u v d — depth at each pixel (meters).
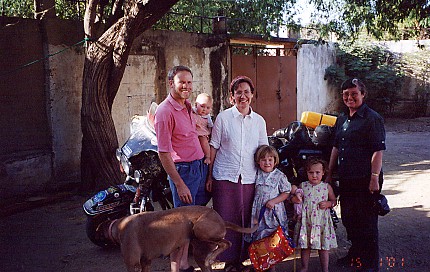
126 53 6.75
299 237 4.01
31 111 6.84
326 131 4.69
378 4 7.00
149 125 4.51
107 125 6.86
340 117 4.20
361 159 3.93
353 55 16.70
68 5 9.09
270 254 3.78
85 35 6.78
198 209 3.57
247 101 3.91
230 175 3.96
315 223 3.96
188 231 3.52
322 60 15.61
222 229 3.57
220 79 10.66
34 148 6.91
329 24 8.90
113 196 4.64
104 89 6.80
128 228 3.47
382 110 17.19
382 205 3.87
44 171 7.01
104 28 7.12
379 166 3.81
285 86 12.88
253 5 10.49
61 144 7.23
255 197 4.00
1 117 6.48
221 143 4.01
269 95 12.61
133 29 6.57
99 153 6.84
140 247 3.46
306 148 4.76
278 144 4.89
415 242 4.79
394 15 6.97
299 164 4.71
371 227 3.98
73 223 5.71
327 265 4.04
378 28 7.74
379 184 3.90
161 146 3.68
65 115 7.26
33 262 4.54
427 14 6.69
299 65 13.85
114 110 7.96
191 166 3.86
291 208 4.41
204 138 4.13
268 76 12.53
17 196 6.65
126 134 8.24
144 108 8.58
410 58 16.81
